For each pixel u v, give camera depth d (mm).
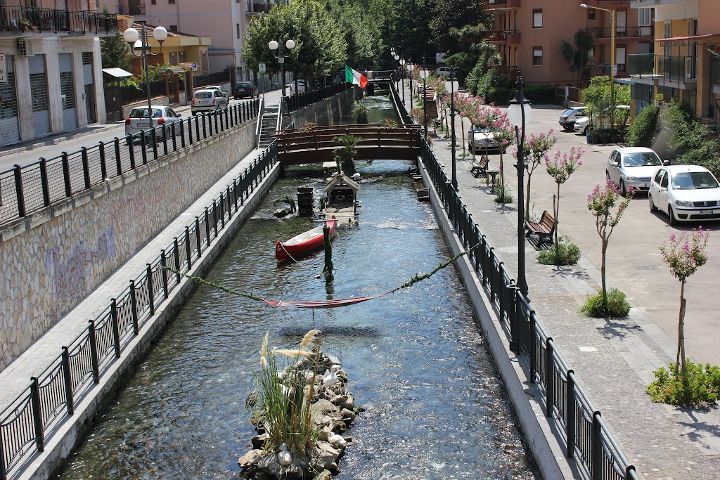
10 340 16328
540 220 24094
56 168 19188
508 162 39812
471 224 22000
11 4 39844
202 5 88812
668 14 42219
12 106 40312
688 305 17578
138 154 26016
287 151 45438
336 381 15719
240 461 13344
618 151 31469
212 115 37375
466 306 20938
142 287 18844
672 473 10828
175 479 13102
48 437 13289
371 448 13812
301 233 28953
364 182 40938
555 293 18719
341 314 20594
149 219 26500
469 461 13234
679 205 24562
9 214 16969
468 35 93875
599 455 9875
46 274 18234
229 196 30141
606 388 13492
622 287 19016
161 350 18547
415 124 49250
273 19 70688
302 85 99750
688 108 35438
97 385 15367
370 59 111500
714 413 12492
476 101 46719
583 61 73562
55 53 45000
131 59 65625
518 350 15398
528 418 13273
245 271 24969
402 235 29062
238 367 17422
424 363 17312
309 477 12992
